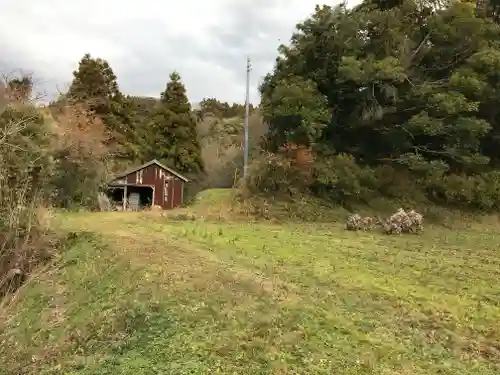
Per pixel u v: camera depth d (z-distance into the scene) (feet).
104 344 23.77
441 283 34.27
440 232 65.36
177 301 26.89
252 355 20.38
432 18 93.04
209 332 22.85
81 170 90.63
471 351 22.15
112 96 130.41
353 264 39.50
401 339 22.93
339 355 20.65
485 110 91.71
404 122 89.10
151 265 35.17
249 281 30.86
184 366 19.70
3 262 34.71
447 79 90.94
